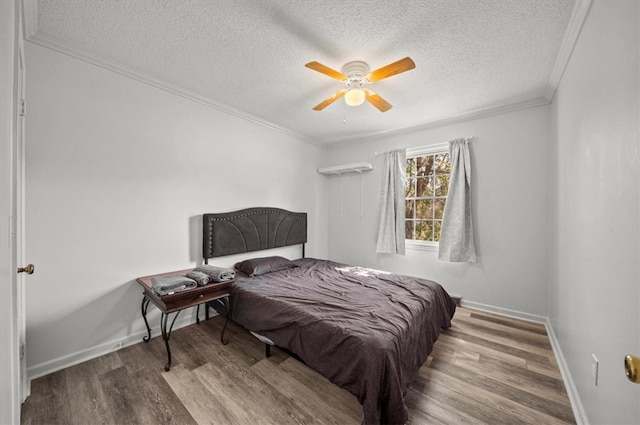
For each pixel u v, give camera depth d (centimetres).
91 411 144
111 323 207
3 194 70
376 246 390
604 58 118
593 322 127
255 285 239
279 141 357
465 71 213
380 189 384
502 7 146
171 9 150
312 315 172
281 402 153
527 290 273
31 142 170
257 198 328
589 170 137
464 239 301
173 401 153
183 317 253
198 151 264
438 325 221
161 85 232
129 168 216
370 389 129
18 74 125
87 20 158
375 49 186
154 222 232
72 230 188
